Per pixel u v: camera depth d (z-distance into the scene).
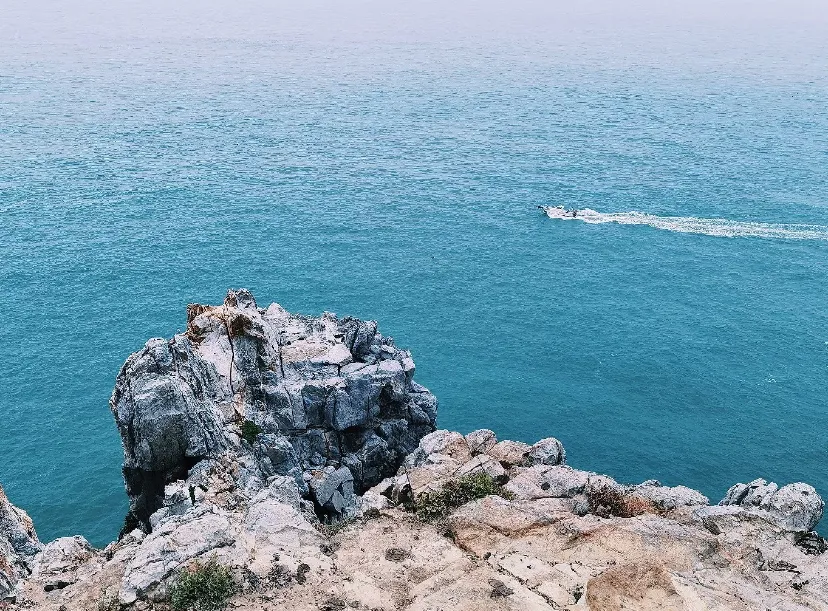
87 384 107.94
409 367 55.28
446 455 35.16
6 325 125.69
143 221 179.62
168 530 26.58
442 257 160.12
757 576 23.28
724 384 111.56
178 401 41.28
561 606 21.44
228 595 23.03
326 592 22.88
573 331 127.38
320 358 53.31
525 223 182.25
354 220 182.50
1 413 99.81
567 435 98.12
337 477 47.22
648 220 184.25
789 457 94.94
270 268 152.75
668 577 21.22
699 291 145.25
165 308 133.62
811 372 115.94
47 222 176.25
